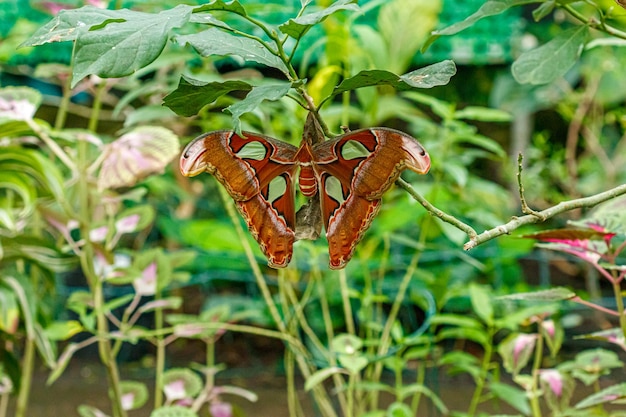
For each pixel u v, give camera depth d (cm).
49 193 186
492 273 290
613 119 344
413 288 228
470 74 340
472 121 354
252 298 291
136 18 102
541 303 221
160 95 202
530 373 266
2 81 287
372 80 103
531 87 337
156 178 282
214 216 335
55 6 181
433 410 222
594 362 161
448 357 194
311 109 106
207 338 201
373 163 102
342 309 280
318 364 188
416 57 239
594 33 318
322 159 104
